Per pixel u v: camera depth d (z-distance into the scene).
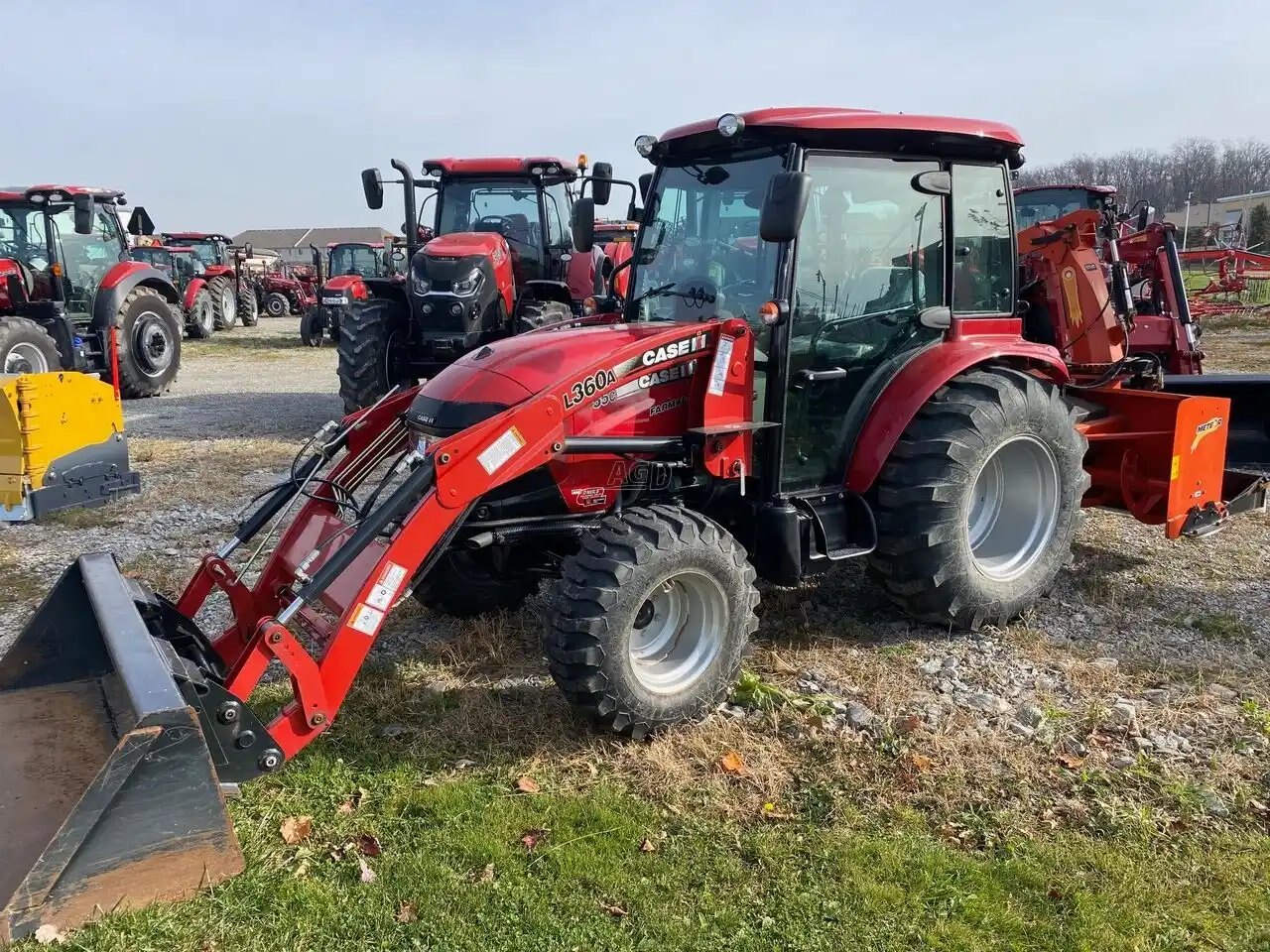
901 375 4.28
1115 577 5.23
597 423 3.74
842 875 2.85
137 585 3.56
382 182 9.39
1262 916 2.68
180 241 26.02
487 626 4.59
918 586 4.27
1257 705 3.82
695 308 4.34
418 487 3.30
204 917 2.61
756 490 4.17
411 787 3.29
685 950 2.55
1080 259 6.69
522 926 2.64
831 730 3.64
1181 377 6.24
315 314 20.03
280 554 3.92
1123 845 2.99
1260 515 6.32
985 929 2.64
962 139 4.23
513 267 10.35
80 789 2.81
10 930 2.45
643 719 3.50
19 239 11.73
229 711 2.92
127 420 10.73
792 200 3.45
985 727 3.68
